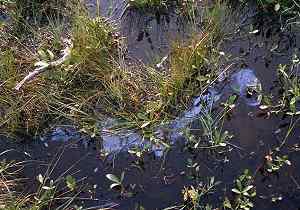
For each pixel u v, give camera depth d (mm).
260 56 3514
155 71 3418
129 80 3430
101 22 3691
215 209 2918
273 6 3656
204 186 3006
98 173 3158
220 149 3146
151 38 3684
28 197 3090
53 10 3863
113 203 3033
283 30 3602
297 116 3221
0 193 3123
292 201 2918
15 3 3879
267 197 2941
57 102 3387
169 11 3791
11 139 3350
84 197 3074
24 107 3395
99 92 3381
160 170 3115
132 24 3771
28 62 3568
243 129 3211
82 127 3326
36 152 3291
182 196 3000
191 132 3223
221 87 3389
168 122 3258
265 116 3250
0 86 3449
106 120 3316
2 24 3797
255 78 3410
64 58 3459
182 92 3348
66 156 3250
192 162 3109
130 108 3336
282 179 3000
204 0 3764
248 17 3684
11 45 3711
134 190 3062
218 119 3258
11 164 3246
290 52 3521
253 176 3021
